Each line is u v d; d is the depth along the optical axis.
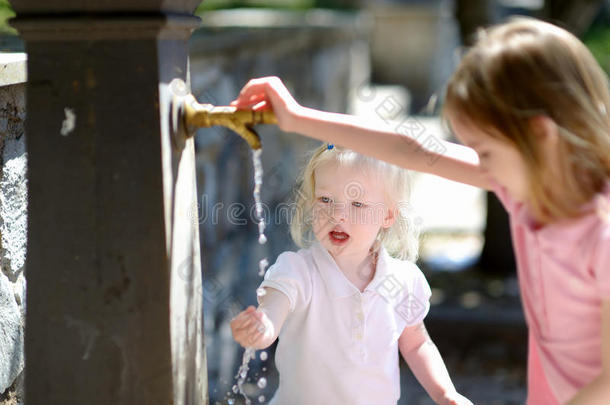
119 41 1.19
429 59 13.74
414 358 1.62
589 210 1.19
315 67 6.75
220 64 3.71
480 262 6.03
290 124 1.31
